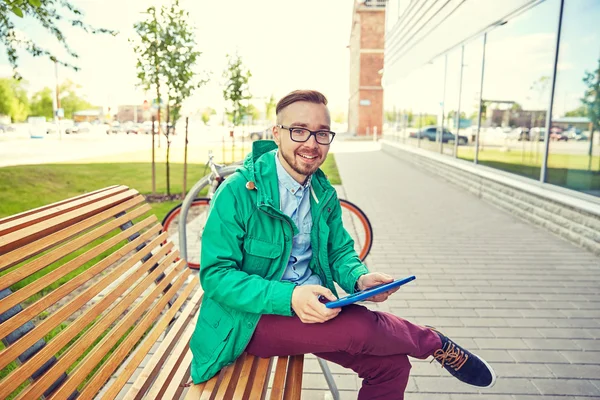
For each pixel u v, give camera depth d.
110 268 4.88
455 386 2.86
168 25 8.60
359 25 40.69
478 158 9.77
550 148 6.82
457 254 5.57
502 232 6.63
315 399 2.73
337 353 1.90
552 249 5.78
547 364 3.10
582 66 6.04
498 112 8.63
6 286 1.41
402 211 8.12
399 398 1.87
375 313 1.85
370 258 5.43
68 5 7.54
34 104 73.44
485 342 3.40
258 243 1.88
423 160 14.62
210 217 1.85
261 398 1.75
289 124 1.90
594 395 2.76
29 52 7.58
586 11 5.96
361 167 15.70
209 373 1.84
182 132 52.69
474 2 9.43
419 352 1.84
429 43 13.49
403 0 17.86
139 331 2.03
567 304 4.08
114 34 8.22
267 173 1.95
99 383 1.62
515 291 4.38
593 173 5.80
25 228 1.65
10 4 3.76
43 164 15.20
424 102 14.61
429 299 4.19
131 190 2.75
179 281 2.70
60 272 1.67
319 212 2.07
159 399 1.75
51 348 1.46
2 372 2.84
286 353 1.89
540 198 6.91
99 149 24.41
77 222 2.00
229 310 1.86
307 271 2.08
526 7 7.21
